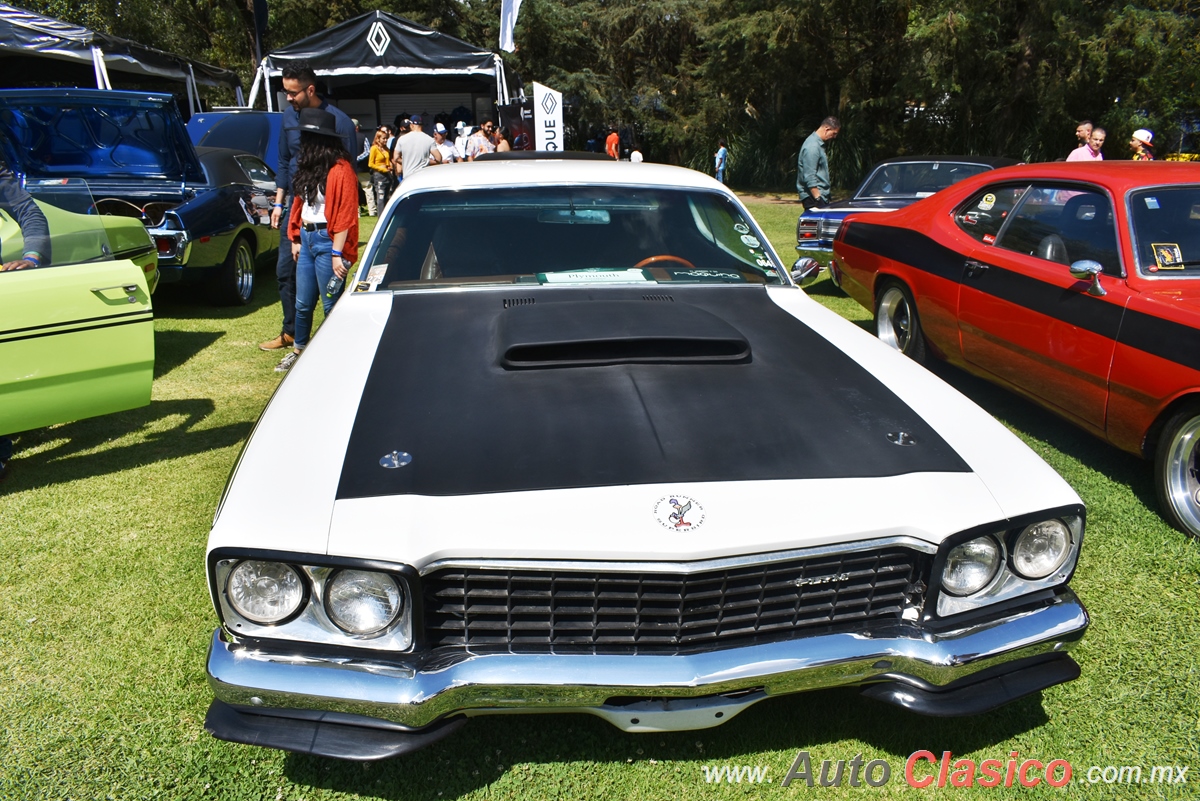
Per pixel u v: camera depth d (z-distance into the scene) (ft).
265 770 6.89
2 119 19.90
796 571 6.03
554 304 9.01
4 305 10.10
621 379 7.57
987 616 6.33
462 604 5.86
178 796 6.59
